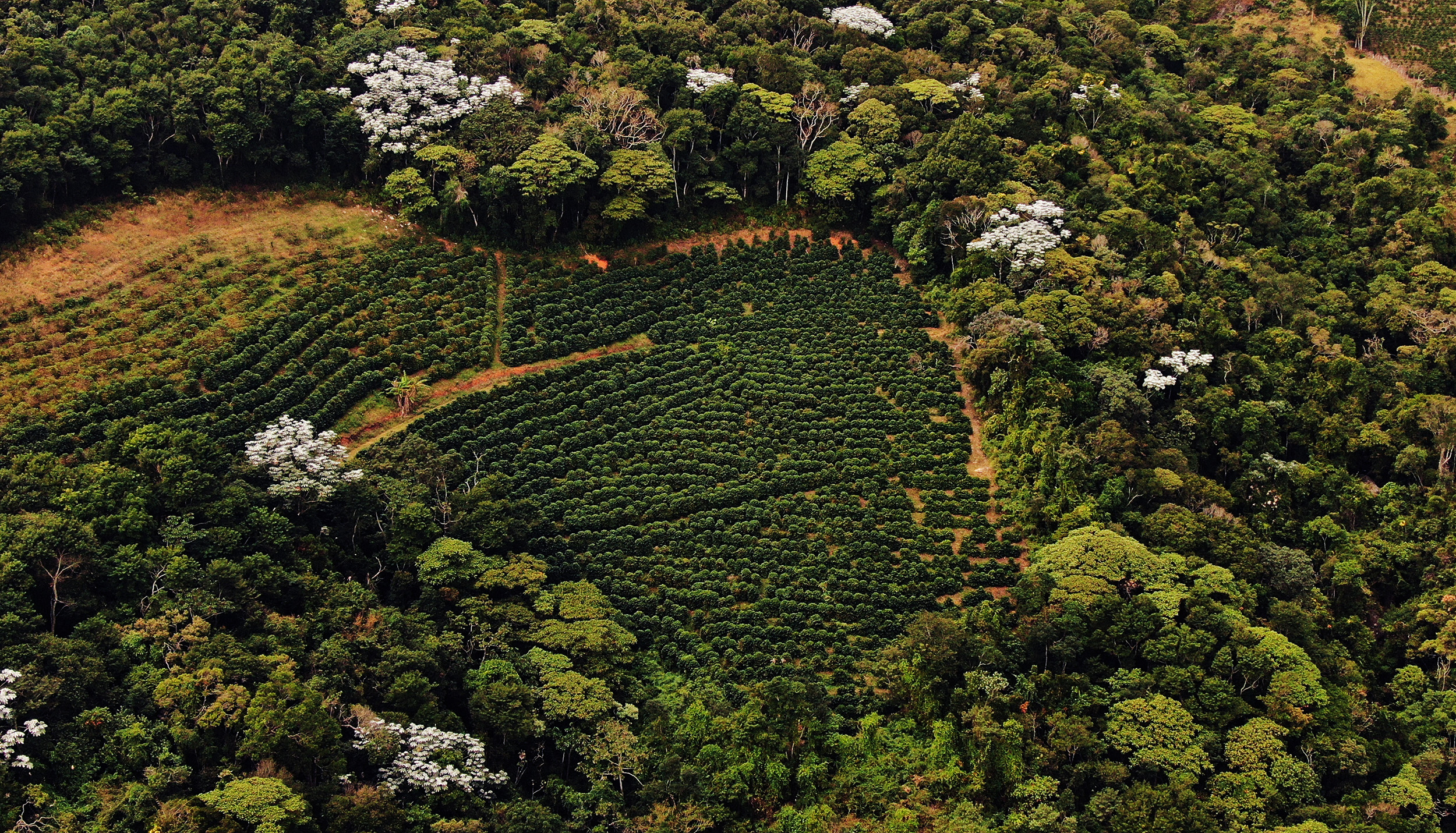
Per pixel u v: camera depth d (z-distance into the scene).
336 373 116.00
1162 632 98.69
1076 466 109.69
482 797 88.00
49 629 89.12
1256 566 106.12
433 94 140.12
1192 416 117.62
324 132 137.12
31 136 122.44
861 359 126.62
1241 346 129.00
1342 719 95.69
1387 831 91.38
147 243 125.44
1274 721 95.12
